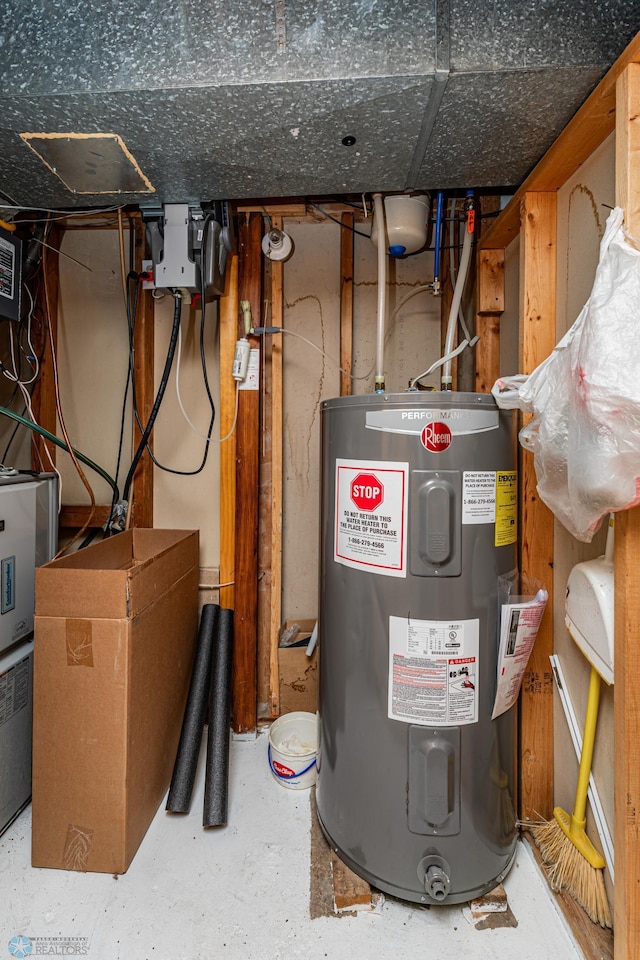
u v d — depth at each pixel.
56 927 1.04
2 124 1.12
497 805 1.11
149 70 0.99
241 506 1.70
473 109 1.06
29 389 1.83
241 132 1.15
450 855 1.06
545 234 1.27
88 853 1.17
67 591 1.17
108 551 1.52
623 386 0.78
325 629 1.22
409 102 1.04
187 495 1.86
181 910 1.08
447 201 1.69
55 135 1.16
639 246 0.84
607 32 0.95
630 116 0.85
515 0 0.95
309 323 1.82
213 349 1.84
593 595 0.98
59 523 1.83
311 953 1.00
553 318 1.28
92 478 1.88
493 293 1.60
